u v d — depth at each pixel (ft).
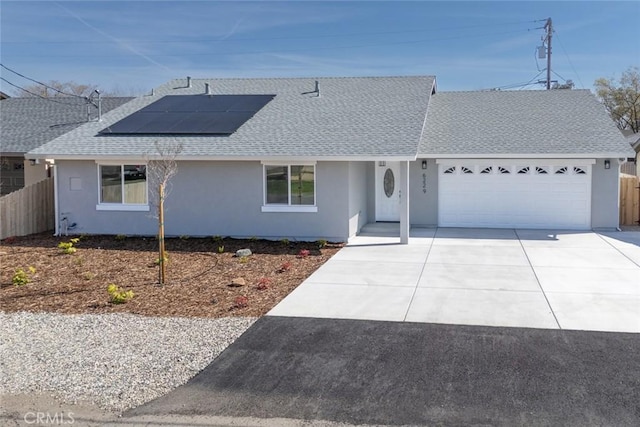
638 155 103.65
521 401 19.57
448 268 42.14
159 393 20.71
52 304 32.50
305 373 22.29
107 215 58.54
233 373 22.35
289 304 32.27
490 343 25.31
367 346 25.17
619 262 43.50
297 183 55.31
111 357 24.09
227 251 50.14
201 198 57.11
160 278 37.45
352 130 57.26
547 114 68.80
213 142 56.34
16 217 59.00
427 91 69.26
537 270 41.01
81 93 172.55
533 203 62.69
